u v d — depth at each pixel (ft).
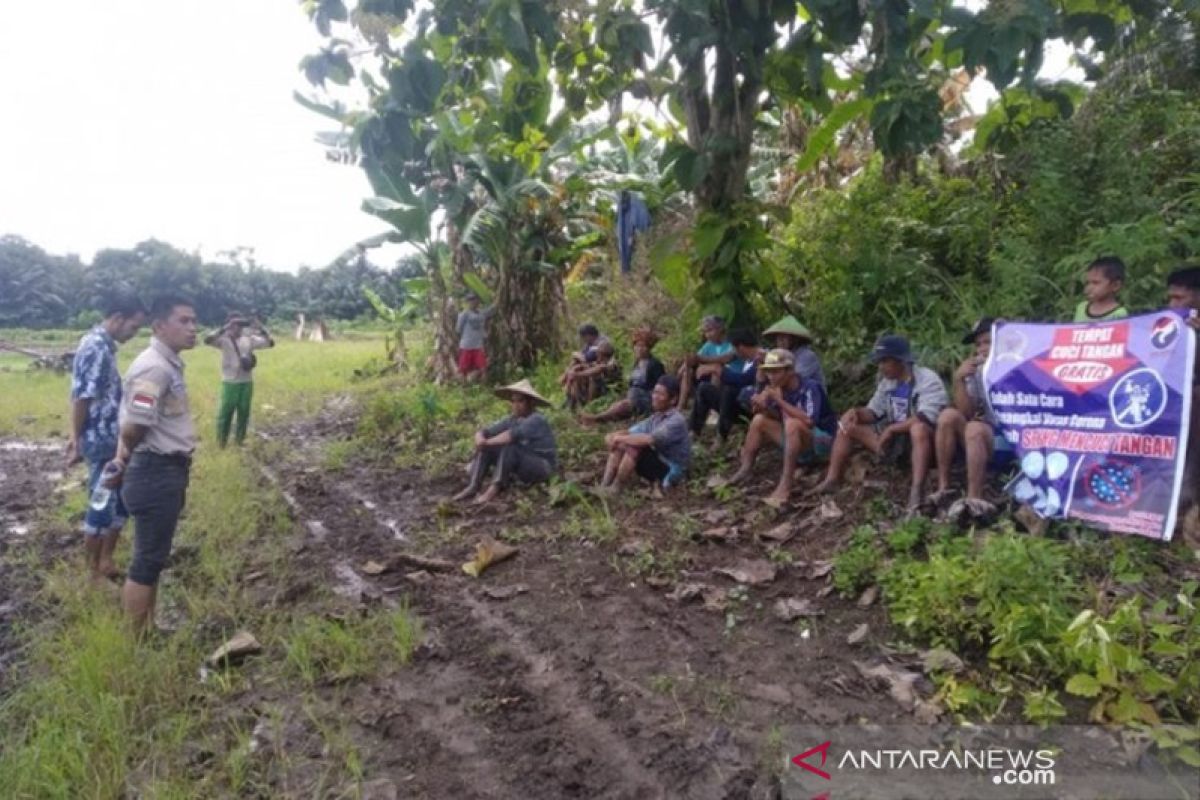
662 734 11.13
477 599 15.92
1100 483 14.66
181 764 10.93
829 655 12.82
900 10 16.79
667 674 12.61
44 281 138.21
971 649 12.42
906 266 23.67
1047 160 22.34
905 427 17.53
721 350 24.63
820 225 27.32
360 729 11.74
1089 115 23.32
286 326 126.31
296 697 12.59
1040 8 15.25
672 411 21.85
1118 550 14.02
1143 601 12.68
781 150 36.17
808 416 19.29
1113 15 20.48
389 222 38.52
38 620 15.98
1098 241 18.72
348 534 20.40
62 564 18.21
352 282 140.15
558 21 21.56
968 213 24.40
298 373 54.85
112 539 17.12
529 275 40.04
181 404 14.26
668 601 15.12
